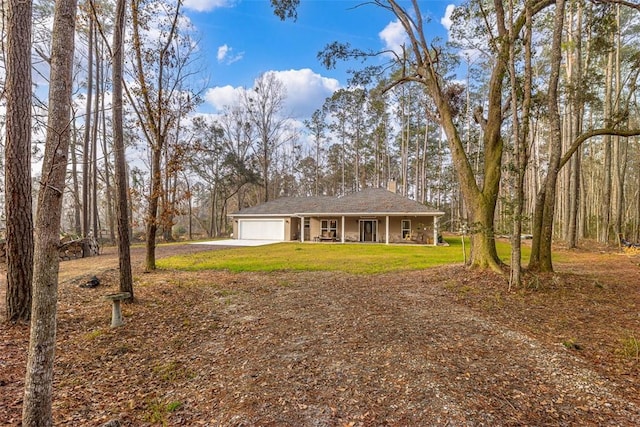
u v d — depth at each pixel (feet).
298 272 33.63
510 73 23.48
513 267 23.09
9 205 15.61
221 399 9.78
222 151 104.53
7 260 15.62
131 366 12.41
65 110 7.04
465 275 27.37
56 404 9.56
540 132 84.43
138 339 15.14
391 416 8.54
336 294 23.40
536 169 73.97
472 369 11.14
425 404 9.00
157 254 50.83
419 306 19.76
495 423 8.11
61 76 6.98
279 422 8.46
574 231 52.44
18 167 15.70
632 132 23.57
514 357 12.13
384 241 75.56
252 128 111.34
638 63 34.96
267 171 112.57
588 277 25.95
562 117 64.59
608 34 31.76
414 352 12.62
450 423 8.12
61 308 18.88
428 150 116.26
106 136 74.59
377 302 20.85
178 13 29.43
